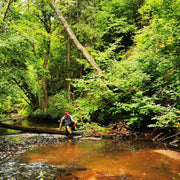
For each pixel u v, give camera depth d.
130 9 14.83
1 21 8.34
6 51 8.84
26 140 6.46
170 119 5.52
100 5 15.93
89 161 3.98
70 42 14.66
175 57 7.07
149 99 6.47
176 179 2.97
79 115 7.95
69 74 14.57
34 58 10.29
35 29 11.13
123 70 7.88
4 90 8.80
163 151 4.76
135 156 4.33
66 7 12.95
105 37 15.34
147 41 7.65
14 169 3.49
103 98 8.15
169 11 7.20
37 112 14.93
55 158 4.22
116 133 7.06
